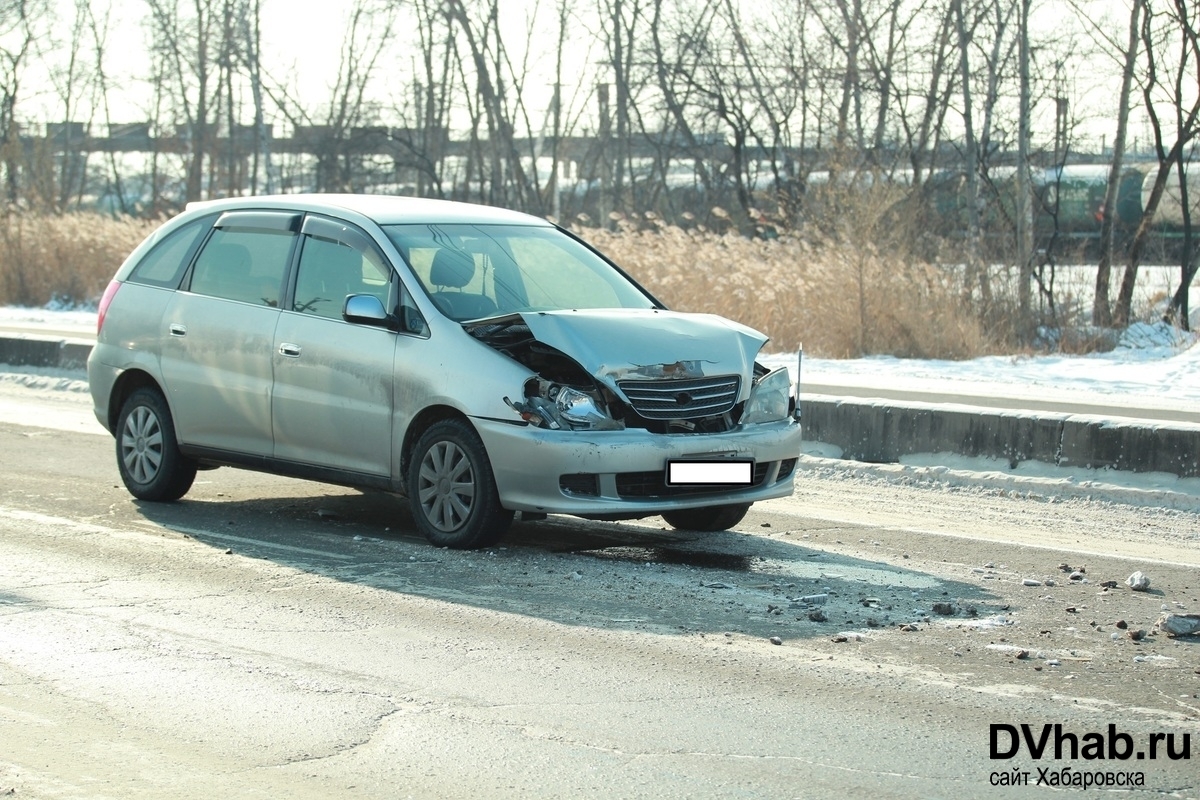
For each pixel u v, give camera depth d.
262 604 6.87
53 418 14.28
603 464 7.69
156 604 6.83
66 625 6.42
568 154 47.22
